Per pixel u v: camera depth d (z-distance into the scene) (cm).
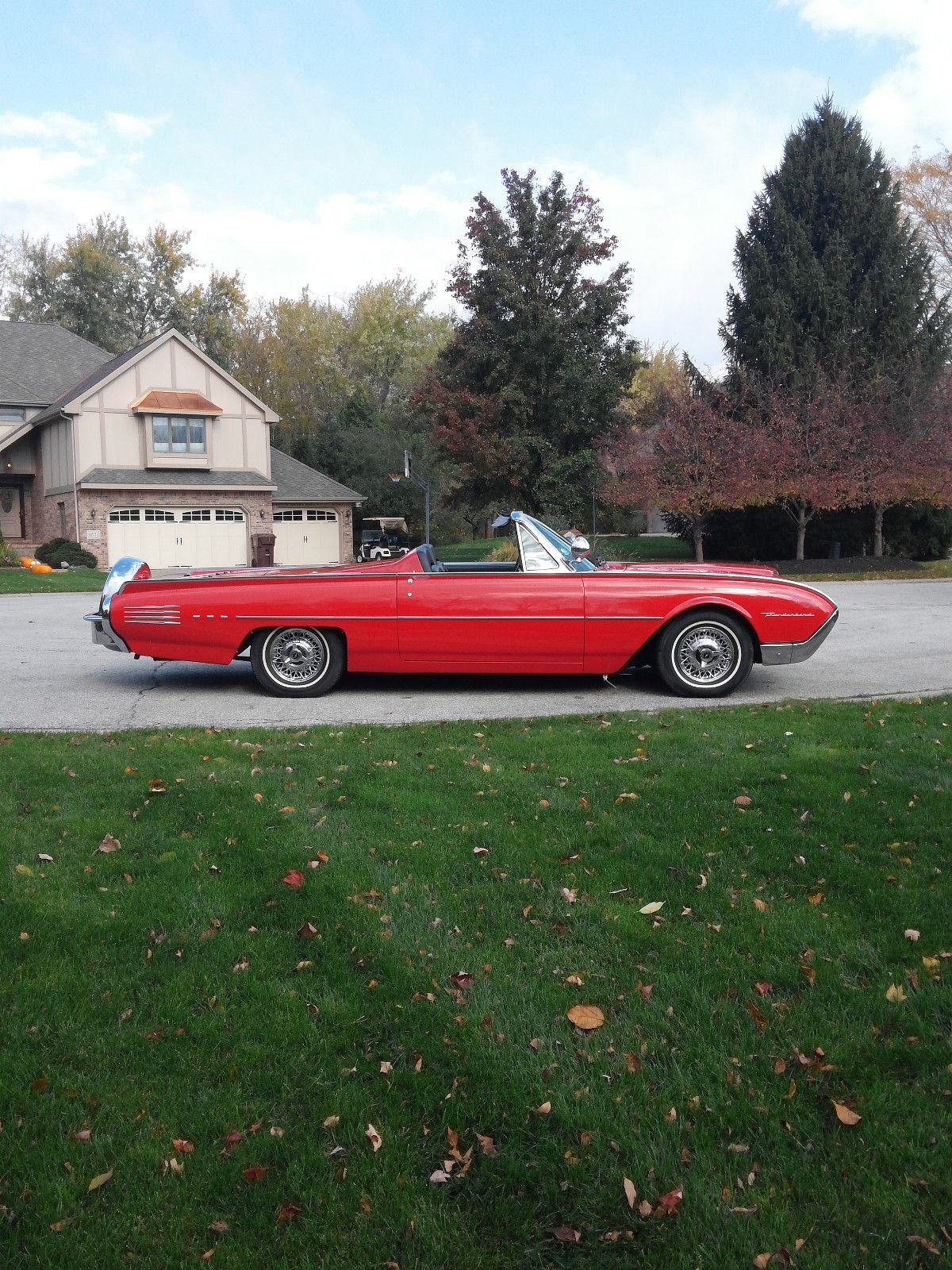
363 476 4419
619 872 361
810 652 707
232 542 3027
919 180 3278
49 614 1416
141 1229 196
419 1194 204
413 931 317
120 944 308
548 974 291
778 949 303
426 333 5869
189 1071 244
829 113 2641
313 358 5622
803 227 2609
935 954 297
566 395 2603
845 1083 237
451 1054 249
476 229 2622
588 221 2638
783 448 2236
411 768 495
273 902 338
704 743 530
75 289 5300
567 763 498
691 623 704
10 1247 191
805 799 430
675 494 2297
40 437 3028
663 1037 258
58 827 408
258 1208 201
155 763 502
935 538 2709
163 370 2872
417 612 705
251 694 743
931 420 2289
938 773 462
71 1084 238
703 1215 197
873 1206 197
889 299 2562
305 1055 250
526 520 738
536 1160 213
